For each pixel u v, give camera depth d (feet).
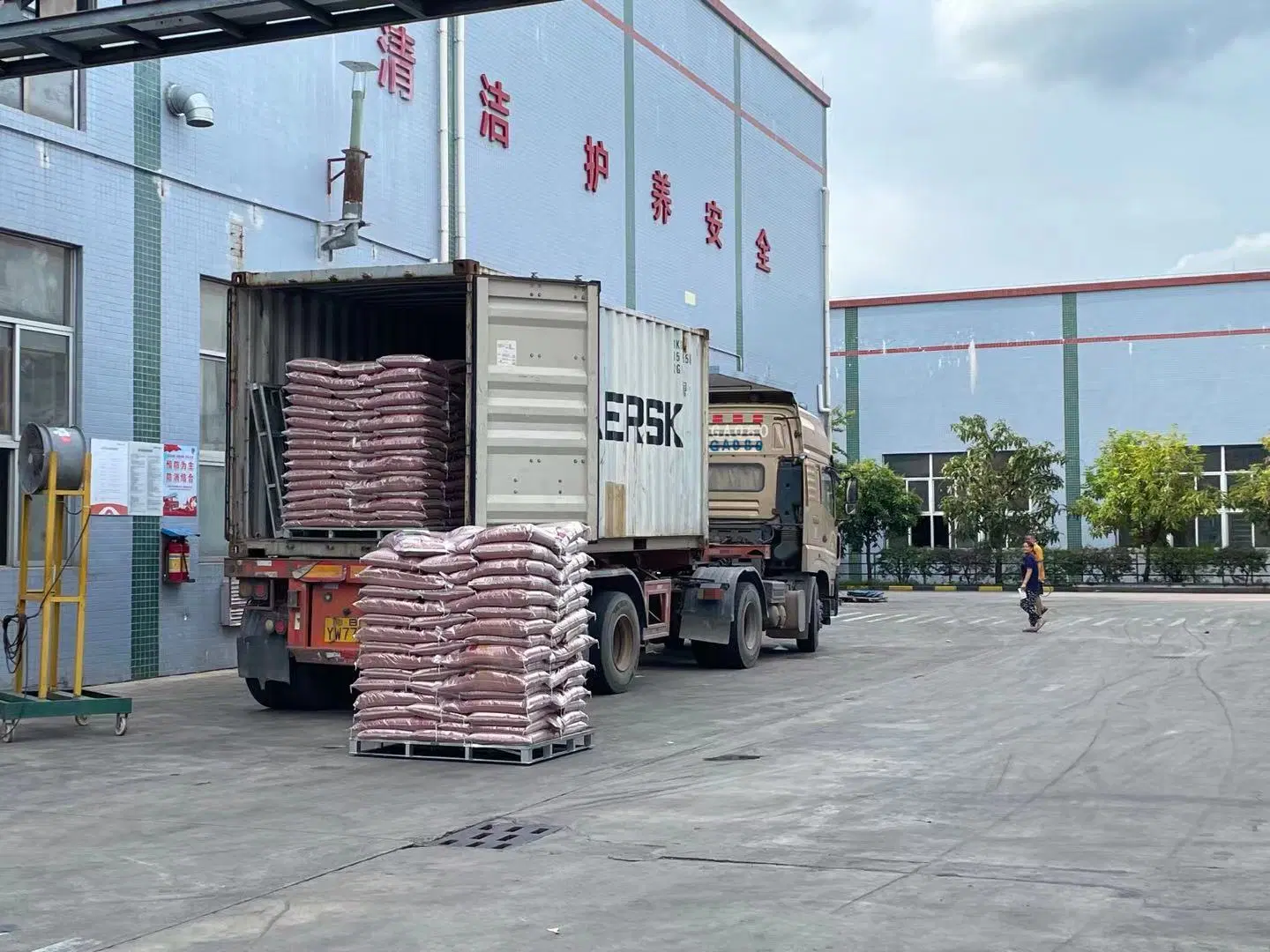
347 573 41.11
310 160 60.59
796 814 26.78
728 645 55.57
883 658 62.54
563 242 81.97
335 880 21.99
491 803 28.48
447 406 42.83
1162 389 148.87
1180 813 26.71
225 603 55.31
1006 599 121.80
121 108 50.75
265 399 44.16
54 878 22.35
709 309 103.55
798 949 17.93
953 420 156.66
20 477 39.22
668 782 30.71
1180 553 137.28
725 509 64.18
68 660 48.37
